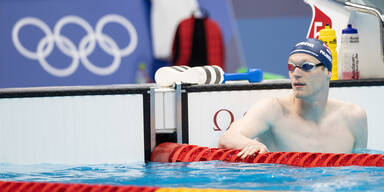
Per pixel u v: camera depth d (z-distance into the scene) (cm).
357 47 1405
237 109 1345
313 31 1483
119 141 1305
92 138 1302
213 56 2656
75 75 2597
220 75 1409
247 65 2858
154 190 890
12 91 1290
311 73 1167
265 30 2845
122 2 2645
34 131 1298
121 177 1049
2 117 1295
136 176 1053
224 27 2819
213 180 970
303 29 2845
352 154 1112
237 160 1147
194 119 1344
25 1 2552
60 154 1299
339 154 1113
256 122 1213
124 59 2656
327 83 1203
